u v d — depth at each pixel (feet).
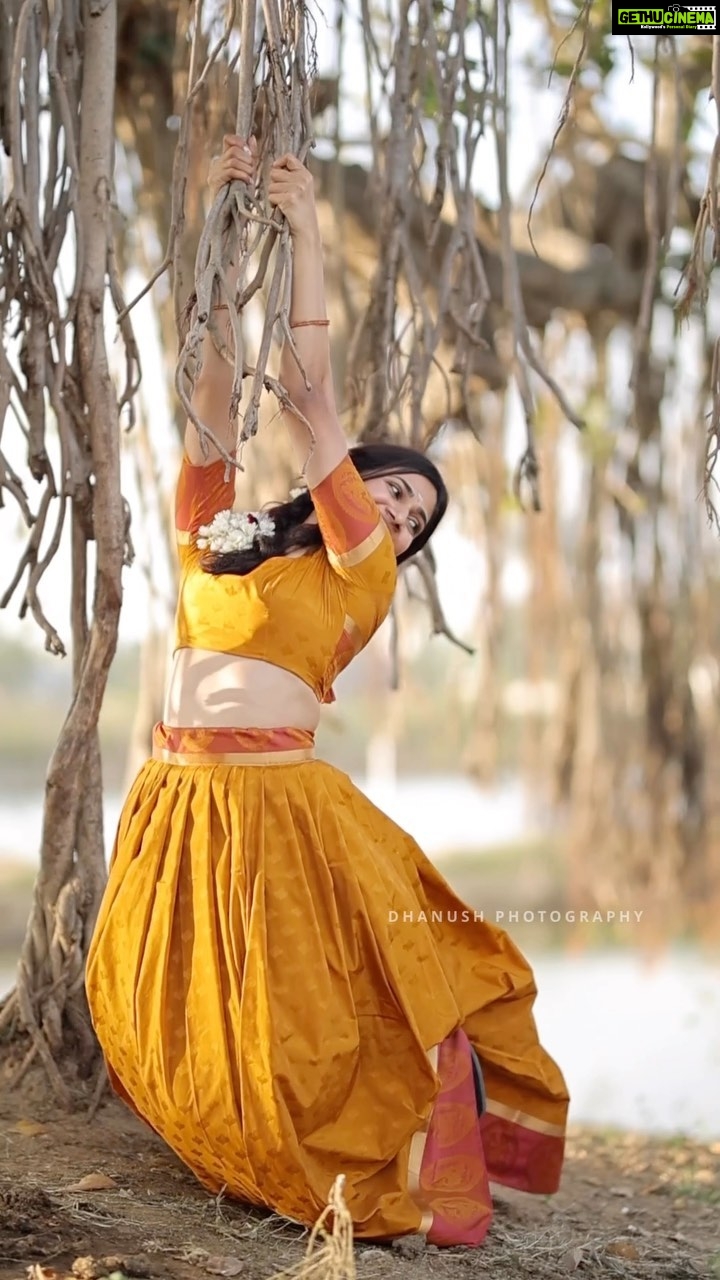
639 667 30.71
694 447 28.35
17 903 47.57
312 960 9.52
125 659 84.79
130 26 16.21
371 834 10.46
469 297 13.78
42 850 12.30
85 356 11.76
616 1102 21.59
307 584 10.02
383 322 13.84
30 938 12.35
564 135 24.26
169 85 16.55
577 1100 21.76
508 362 22.76
